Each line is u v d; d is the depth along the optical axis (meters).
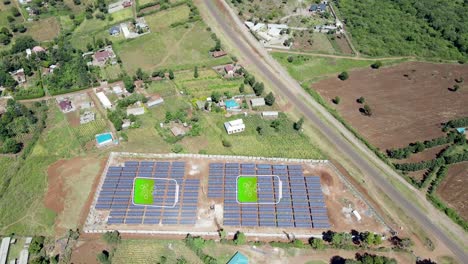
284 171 132.62
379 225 117.62
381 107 159.62
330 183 130.00
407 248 110.94
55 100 163.75
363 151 141.00
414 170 133.25
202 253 109.25
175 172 131.75
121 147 141.25
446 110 157.62
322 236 114.81
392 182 129.88
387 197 125.06
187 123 149.75
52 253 110.81
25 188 128.88
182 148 140.50
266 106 159.50
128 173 131.50
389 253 110.19
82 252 110.88
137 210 120.50
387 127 150.38
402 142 143.62
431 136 145.88
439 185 128.50
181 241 113.44
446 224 117.50
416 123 151.88
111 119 150.62
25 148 142.38
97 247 112.00
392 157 137.88
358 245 112.38
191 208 121.12
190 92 165.25
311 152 140.12
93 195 125.75
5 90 167.75
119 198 123.81
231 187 127.00
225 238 113.50
